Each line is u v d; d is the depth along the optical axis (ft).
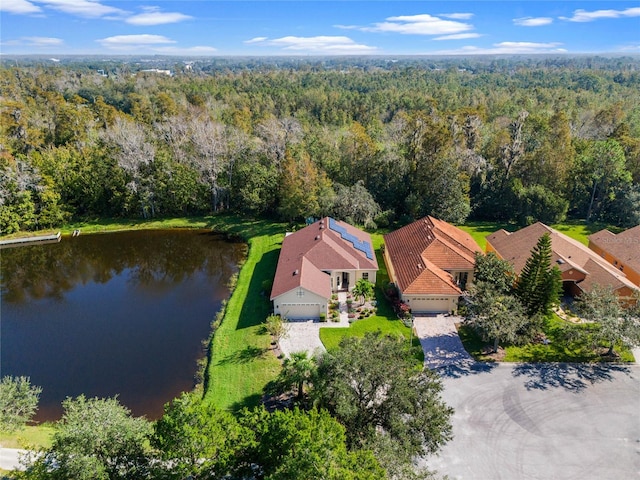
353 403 78.07
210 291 161.68
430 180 221.46
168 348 125.08
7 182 211.82
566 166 221.66
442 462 83.30
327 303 133.18
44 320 142.31
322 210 209.77
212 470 63.10
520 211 222.28
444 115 296.92
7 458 81.51
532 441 88.22
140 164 232.32
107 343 128.16
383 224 220.02
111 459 65.51
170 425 62.69
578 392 102.27
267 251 189.88
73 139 280.31
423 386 80.74
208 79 627.46
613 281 136.15
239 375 109.40
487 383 105.29
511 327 109.29
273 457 62.85
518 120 236.02
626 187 216.74
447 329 129.18
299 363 94.27
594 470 81.87
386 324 131.54
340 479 53.78
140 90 494.59
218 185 237.86
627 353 116.37
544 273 123.03
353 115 408.05
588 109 387.96
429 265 143.95
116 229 225.76
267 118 307.58
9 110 272.92
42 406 102.68
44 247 206.69
